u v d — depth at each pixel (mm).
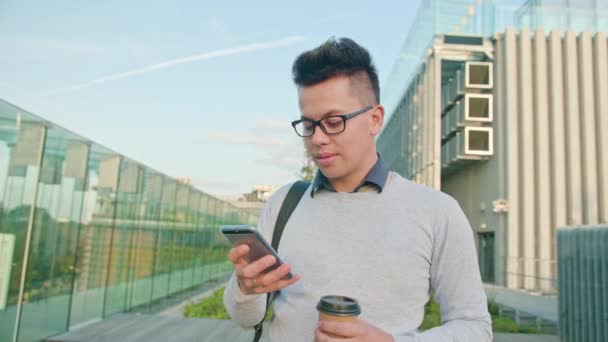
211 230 13594
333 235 1266
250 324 1317
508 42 16703
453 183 21500
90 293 5836
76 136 5277
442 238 1220
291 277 1120
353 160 1245
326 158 1239
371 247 1218
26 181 4375
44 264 4777
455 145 18000
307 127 1273
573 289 6594
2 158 3988
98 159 5922
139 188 7605
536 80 16469
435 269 1230
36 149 4488
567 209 15781
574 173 15898
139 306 7699
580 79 16438
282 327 1270
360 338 916
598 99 16234
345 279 1204
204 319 5684
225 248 16094
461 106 17562
